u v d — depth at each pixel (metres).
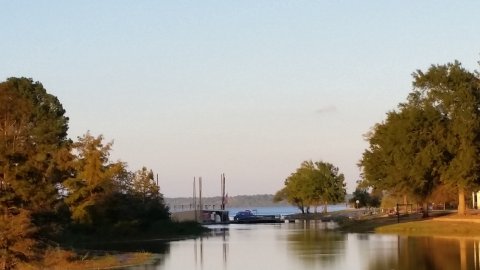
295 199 168.38
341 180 163.62
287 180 172.38
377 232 84.00
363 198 145.38
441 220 81.88
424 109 85.88
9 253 44.12
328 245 65.62
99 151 81.19
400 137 86.25
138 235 90.19
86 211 79.12
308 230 100.19
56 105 96.88
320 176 162.38
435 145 84.06
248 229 111.06
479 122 81.94
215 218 156.38
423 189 88.94
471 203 112.25
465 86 83.50
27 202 45.56
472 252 52.72
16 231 43.66
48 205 47.06
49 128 78.06
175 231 96.31
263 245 69.44
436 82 84.94
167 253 61.78
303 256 54.69
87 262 50.88
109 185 81.62
